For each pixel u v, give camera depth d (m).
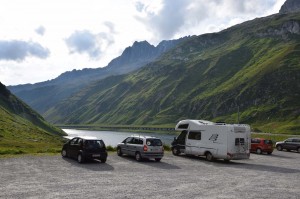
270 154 44.97
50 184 17.55
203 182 19.64
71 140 29.59
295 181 21.08
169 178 20.80
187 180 20.22
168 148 43.12
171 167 26.50
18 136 79.44
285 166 29.91
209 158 32.25
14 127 95.62
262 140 44.84
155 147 29.58
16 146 55.75
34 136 91.50
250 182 20.19
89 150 26.80
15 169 22.39
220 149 31.25
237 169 26.72
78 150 27.28
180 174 22.77
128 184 18.23
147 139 29.58
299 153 48.53
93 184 17.92
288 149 51.97
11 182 17.80
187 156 35.91
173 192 16.42
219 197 15.57
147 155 29.12
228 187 18.23
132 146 30.70
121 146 32.59
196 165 28.55
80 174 21.23
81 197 14.76
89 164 26.45
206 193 16.42
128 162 28.62
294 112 196.75
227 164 30.39
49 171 22.03
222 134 31.39
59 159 28.53
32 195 14.88
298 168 28.50
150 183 18.77
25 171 21.70
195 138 34.09
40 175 20.33
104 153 27.52
